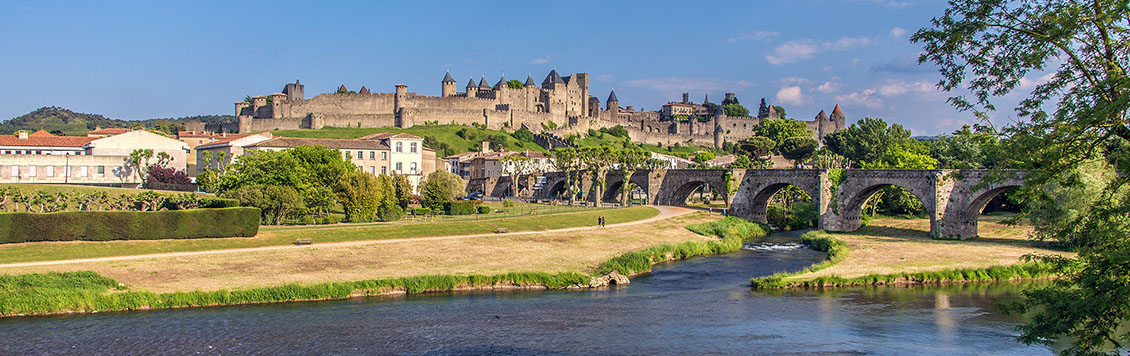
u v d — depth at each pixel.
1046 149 29.64
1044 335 31.56
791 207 155.25
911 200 135.75
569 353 47.62
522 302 62.47
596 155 157.50
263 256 73.56
